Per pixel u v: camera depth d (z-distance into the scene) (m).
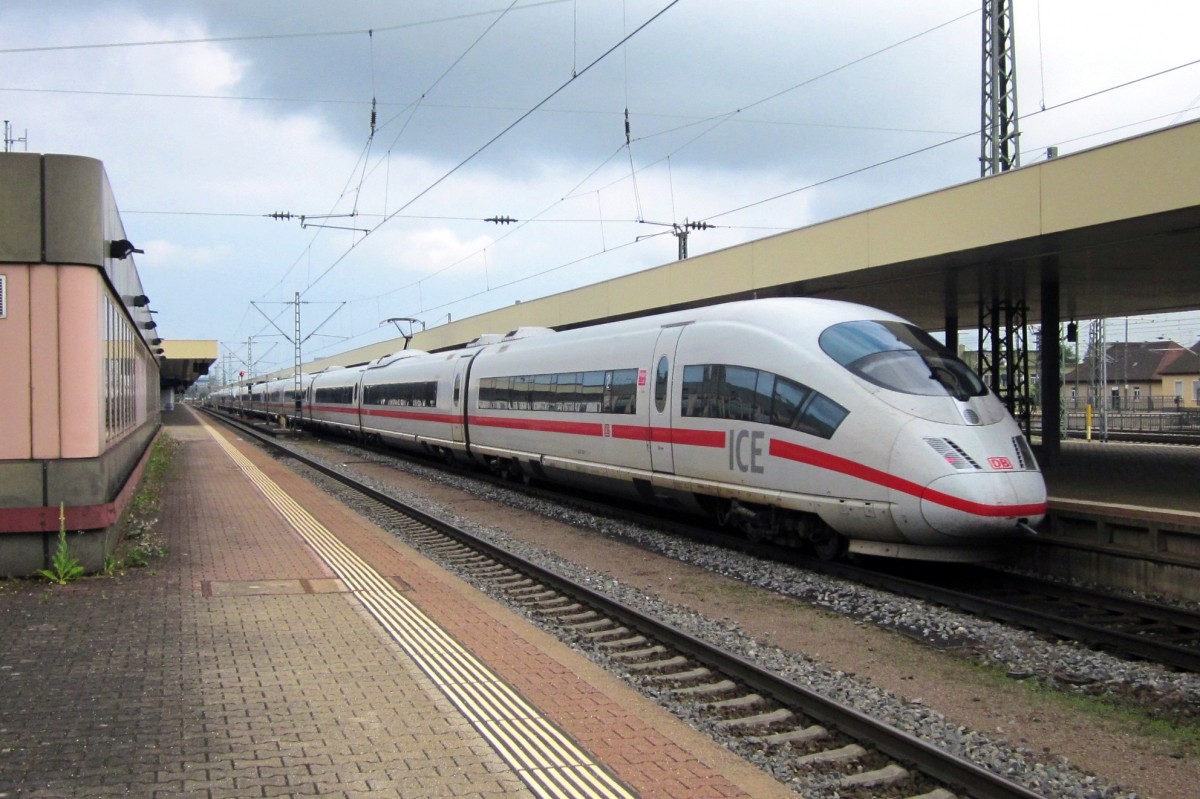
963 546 9.49
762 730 5.64
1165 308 23.47
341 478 19.78
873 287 17.28
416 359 27.17
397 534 12.98
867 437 9.77
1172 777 5.09
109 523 8.88
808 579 10.02
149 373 22.25
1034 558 11.54
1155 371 67.50
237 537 11.59
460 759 4.65
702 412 12.23
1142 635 8.28
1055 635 8.12
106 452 9.38
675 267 18.91
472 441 20.61
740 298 17.77
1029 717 6.05
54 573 8.61
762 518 11.61
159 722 5.10
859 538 10.15
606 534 13.45
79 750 4.69
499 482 19.80
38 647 6.51
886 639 7.91
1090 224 10.77
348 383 34.72
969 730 5.74
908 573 10.88
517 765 4.59
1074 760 5.33
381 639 6.89
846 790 4.79
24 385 8.55
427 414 23.73
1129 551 10.29
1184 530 9.94
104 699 5.46
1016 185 11.73
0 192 8.43
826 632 8.12
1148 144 10.10
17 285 8.52
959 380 10.06
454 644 6.81
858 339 10.53
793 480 10.68
